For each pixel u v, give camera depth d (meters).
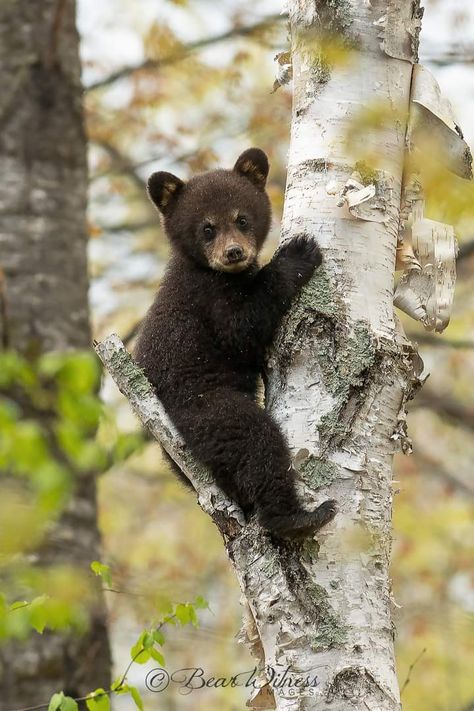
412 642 21.67
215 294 11.41
